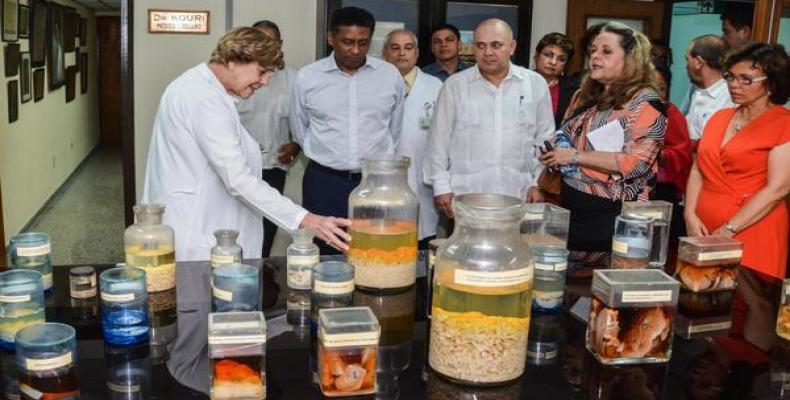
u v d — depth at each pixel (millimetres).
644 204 1612
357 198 1448
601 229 2213
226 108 1895
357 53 2957
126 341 1126
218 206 1973
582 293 1444
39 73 5492
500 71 2814
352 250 1437
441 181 2902
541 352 1154
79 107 7883
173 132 1914
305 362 1095
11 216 4562
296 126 3207
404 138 3369
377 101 3076
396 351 1151
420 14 3922
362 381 992
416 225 1454
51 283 1390
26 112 5035
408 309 1345
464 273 991
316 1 3816
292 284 1427
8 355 1095
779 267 2312
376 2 3838
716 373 1089
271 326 1233
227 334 946
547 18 4301
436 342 1055
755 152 2242
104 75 9508
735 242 1472
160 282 1390
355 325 987
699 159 2430
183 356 1107
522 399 996
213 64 1900
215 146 1847
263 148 3566
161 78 3744
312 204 3139
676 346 1191
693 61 3398
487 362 1012
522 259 1016
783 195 2219
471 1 4000
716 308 1386
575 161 2229
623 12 4395
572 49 3459
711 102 3336
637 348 1106
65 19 6824
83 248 4688
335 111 3049
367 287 1420
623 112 2172
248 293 1257
